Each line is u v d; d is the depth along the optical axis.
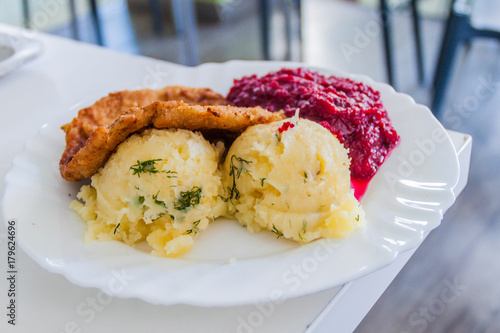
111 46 0.99
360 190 0.31
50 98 0.42
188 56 0.91
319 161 0.27
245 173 0.28
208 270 0.25
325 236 0.27
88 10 1.09
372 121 0.33
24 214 0.28
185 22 0.89
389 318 0.45
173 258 0.27
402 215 0.27
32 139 0.33
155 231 0.28
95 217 0.29
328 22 1.07
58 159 0.32
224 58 0.94
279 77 0.35
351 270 0.24
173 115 0.27
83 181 0.31
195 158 0.28
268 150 0.28
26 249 0.26
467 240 0.52
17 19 0.93
